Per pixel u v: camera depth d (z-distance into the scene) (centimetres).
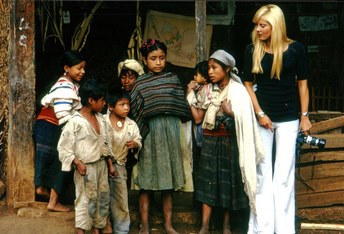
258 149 482
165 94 496
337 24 795
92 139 468
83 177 471
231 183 498
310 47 799
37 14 720
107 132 479
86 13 765
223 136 498
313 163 541
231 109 489
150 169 496
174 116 504
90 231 507
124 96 482
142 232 509
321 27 798
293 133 489
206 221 507
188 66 780
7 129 584
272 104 485
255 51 480
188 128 515
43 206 543
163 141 496
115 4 775
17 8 535
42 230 511
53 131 532
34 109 546
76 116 468
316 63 799
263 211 490
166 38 777
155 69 501
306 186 541
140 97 498
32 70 543
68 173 534
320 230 529
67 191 607
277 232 493
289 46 478
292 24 803
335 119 545
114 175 485
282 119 486
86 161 467
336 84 796
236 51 801
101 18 779
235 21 800
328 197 543
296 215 541
